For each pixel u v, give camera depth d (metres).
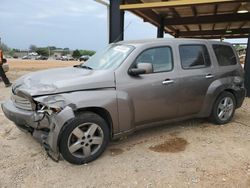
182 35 19.25
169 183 3.12
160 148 4.12
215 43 5.28
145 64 3.96
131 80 3.97
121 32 9.46
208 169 3.45
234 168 3.49
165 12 13.17
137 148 4.12
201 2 7.95
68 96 3.45
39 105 3.46
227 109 5.39
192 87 4.68
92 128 3.60
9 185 3.05
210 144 4.32
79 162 3.53
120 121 3.85
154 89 4.17
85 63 4.79
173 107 4.49
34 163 3.58
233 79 5.38
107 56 4.46
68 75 3.94
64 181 3.16
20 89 3.68
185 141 4.43
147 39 4.70
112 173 3.34
